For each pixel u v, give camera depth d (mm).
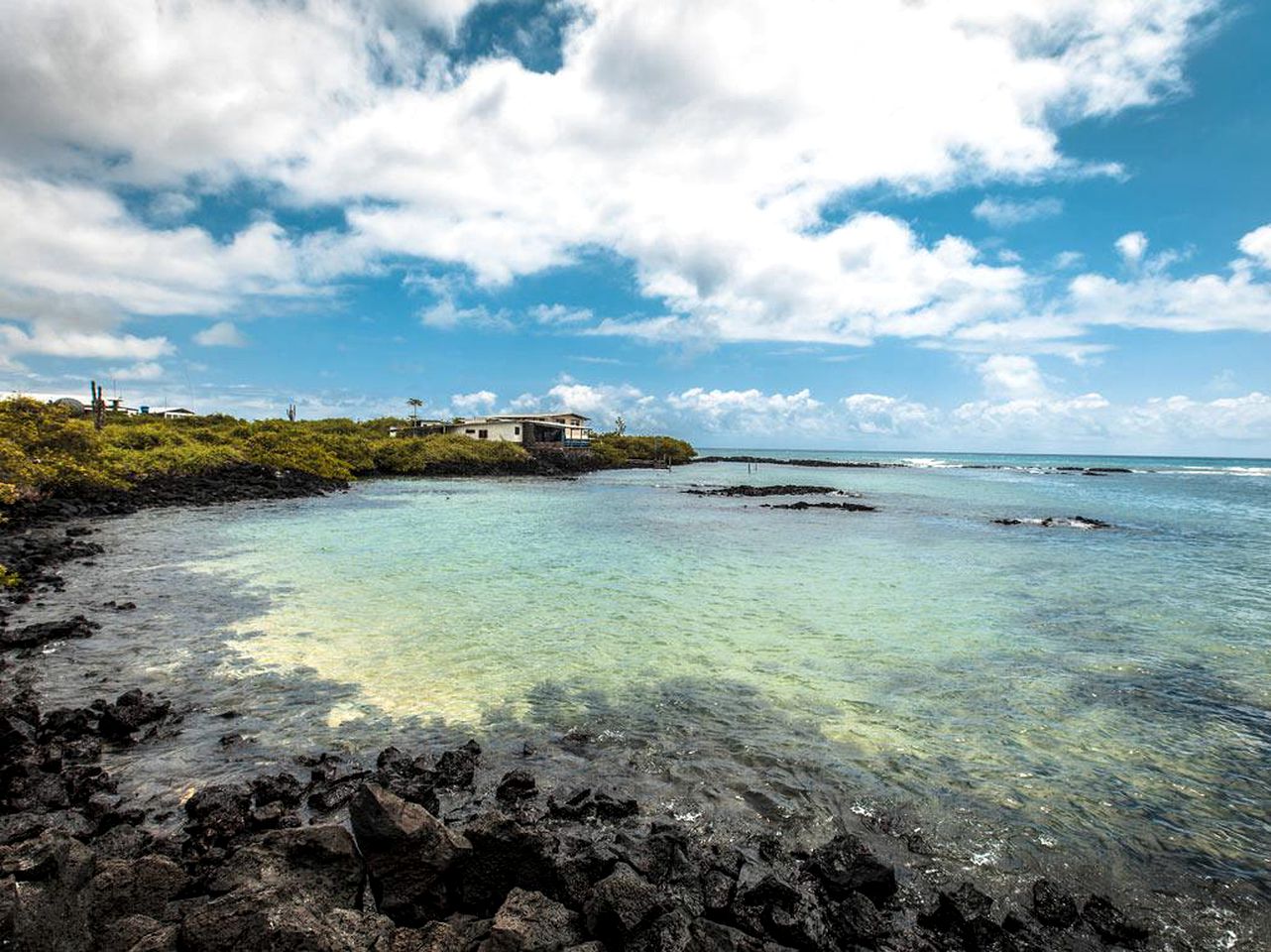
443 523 33688
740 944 5266
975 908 5746
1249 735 9578
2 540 23281
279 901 4891
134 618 14648
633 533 31719
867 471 116875
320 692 10617
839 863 6172
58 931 4387
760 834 6996
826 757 8742
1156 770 8547
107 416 70312
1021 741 9305
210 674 11281
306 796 7434
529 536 29688
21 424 37656
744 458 171125
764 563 23609
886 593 18734
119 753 8422
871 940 5484
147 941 4512
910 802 7664
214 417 81875
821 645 13688
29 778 7426
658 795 7727
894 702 10633
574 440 106750
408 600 16875
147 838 6410
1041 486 76375
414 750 8734
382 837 5590
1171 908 6051
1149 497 59969
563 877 5703
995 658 12867
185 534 27562
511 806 7277
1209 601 17984
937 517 41281
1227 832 7230
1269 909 6047
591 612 16141
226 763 8242
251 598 16672
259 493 44531
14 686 10539
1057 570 22688
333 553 23547
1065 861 6684
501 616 15562
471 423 98438
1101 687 11359
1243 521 39656
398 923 5473
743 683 11406
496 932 4777
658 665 12266
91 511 32594
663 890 5812
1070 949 5516
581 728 9523
